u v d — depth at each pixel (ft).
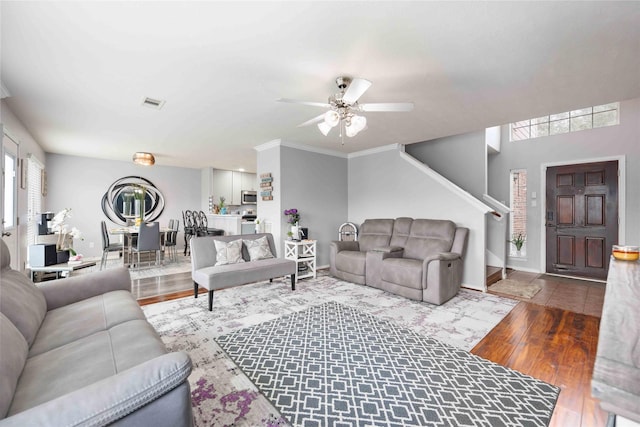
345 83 8.40
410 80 8.45
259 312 10.02
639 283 3.06
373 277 13.06
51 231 13.51
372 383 6.01
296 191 16.39
